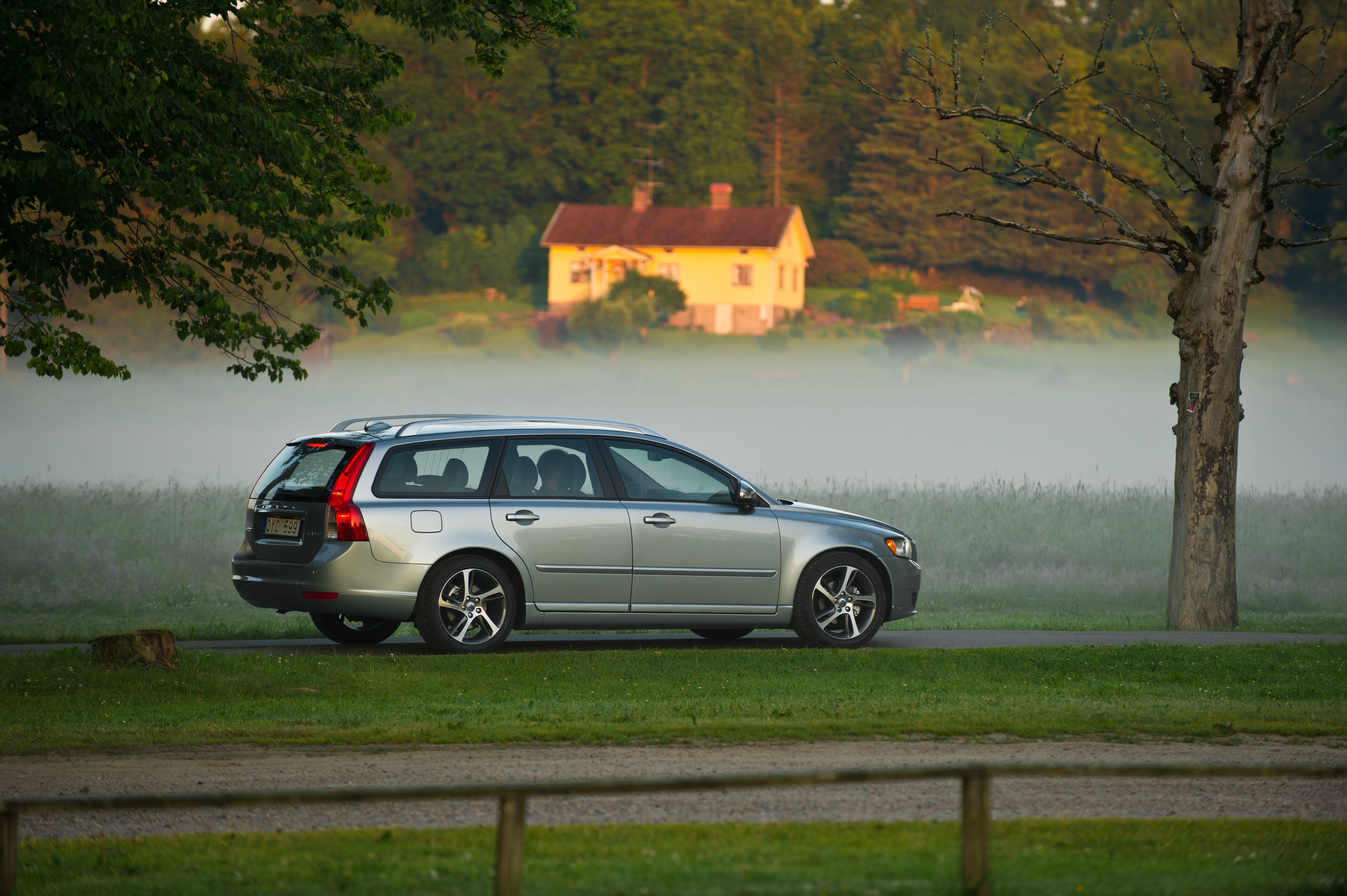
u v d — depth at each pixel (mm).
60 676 33812
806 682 35938
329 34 49594
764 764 25875
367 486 37969
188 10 44219
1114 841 19719
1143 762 26453
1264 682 37500
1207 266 53125
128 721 30203
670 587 40406
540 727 29266
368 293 49281
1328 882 17281
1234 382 53094
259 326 46938
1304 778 25250
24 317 44812
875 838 19781
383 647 41719
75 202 42500
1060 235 54906
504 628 38969
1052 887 16812
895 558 42969
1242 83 52062
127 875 18219
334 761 26266
